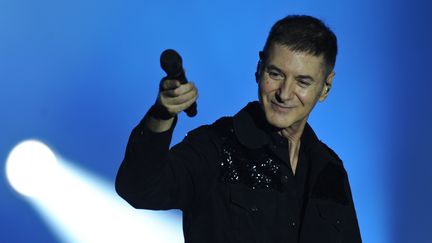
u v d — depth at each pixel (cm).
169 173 508
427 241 1421
